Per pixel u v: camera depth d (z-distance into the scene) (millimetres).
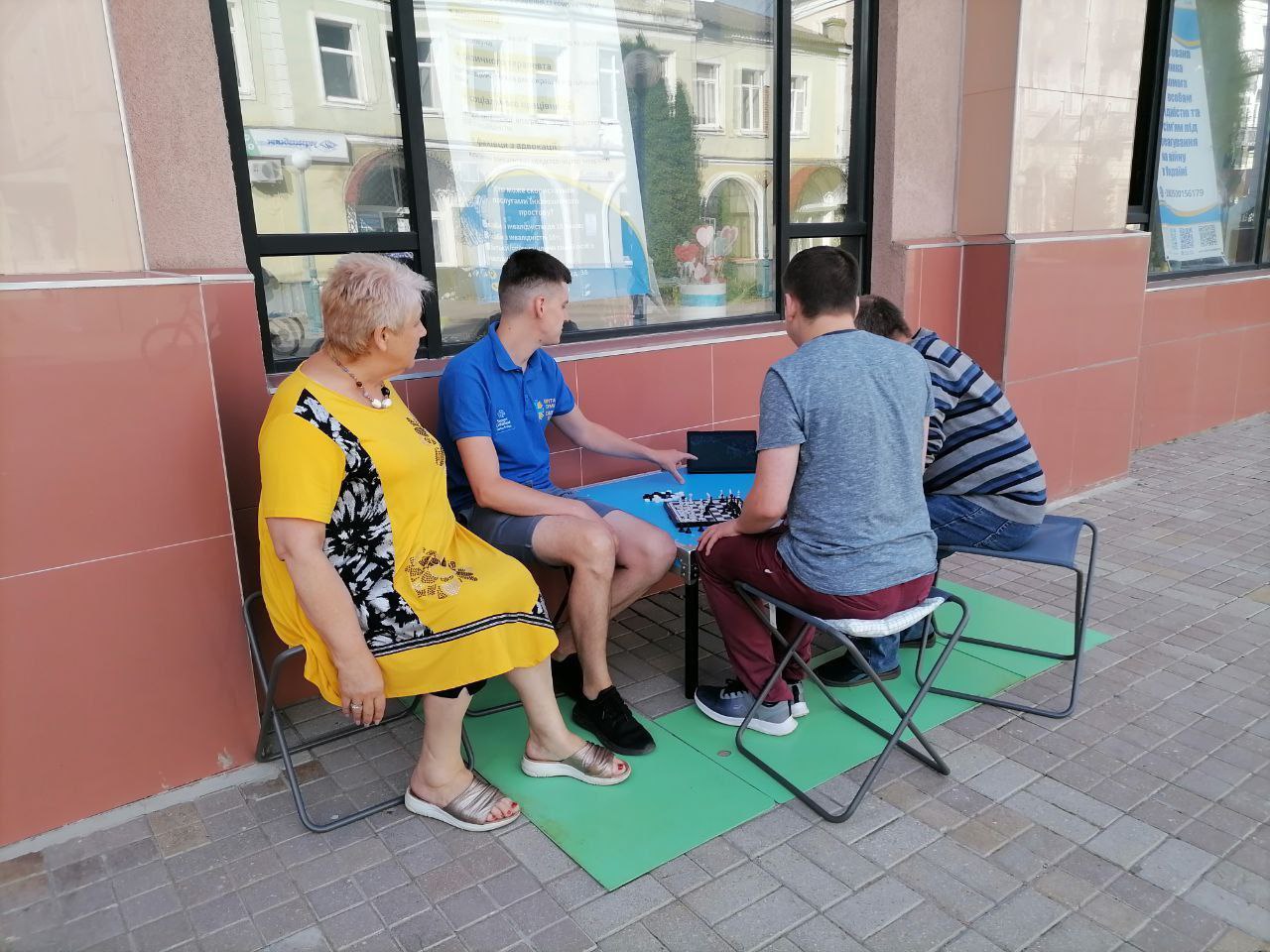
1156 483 5395
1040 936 2012
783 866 2244
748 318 4258
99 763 2398
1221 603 3742
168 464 2359
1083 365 4922
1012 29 4211
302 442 2070
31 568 2215
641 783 2588
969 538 2967
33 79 2168
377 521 2221
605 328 3842
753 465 3604
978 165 4484
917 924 2051
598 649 2727
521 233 3535
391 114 3121
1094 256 4785
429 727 2371
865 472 2363
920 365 2463
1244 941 1992
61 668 2299
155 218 2551
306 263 3010
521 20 3361
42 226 2229
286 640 2312
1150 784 2543
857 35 4270
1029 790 2527
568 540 2652
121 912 2129
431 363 3258
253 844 2363
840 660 3123
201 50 2561
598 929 2051
